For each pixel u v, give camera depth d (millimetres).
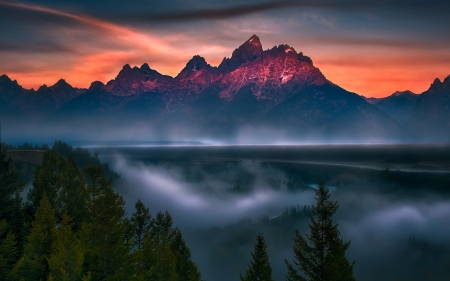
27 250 42969
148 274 47156
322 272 41219
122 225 43656
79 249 39594
